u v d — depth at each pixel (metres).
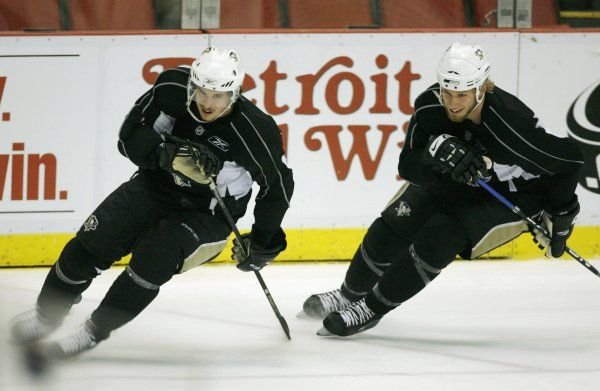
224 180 11.96
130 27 19.98
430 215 13.28
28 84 19.12
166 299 16.08
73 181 19.22
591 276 18.23
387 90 19.52
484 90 11.73
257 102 19.39
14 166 19.12
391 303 12.74
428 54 19.56
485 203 12.43
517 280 17.81
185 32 19.30
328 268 19.11
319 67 19.42
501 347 12.62
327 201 19.53
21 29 19.89
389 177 19.58
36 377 10.37
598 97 19.86
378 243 13.77
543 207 12.88
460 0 20.28
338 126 19.45
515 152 11.96
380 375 11.04
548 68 19.77
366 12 20.34
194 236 11.77
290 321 14.48
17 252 19.20
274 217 12.36
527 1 20.09
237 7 20.06
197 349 12.38
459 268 19.00
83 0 19.92
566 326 14.05
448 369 11.36
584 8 20.42
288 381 10.73
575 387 10.53
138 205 11.92
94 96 19.22
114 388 10.19
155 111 11.70
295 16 20.22
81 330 11.51
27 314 12.19
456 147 11.65
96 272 12.16
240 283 17.62
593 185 19.86
